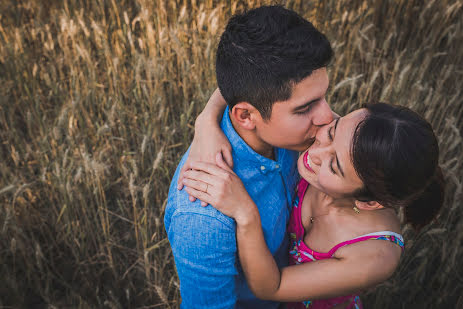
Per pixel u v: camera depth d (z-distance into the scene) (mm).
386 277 1131
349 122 1020
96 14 3479
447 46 3383
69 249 2473
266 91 938
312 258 1276
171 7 3373
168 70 3117
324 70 963
